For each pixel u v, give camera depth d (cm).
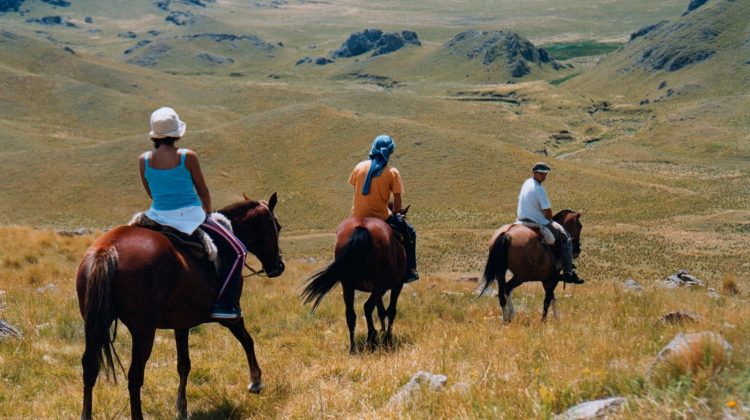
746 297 1908
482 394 545
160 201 656
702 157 17650
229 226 712
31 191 12812
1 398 714
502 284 1188
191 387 782
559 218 1324
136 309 577
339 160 14688
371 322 962
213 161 14588
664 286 2298
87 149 14438
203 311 655
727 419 400
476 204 12444
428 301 1522
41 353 884
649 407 430
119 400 733
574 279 1228
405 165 14112
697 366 499
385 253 926
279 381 793
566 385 522
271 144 15338
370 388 698
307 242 9200
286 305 1364
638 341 738
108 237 597
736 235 8512
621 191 12662
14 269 1709
